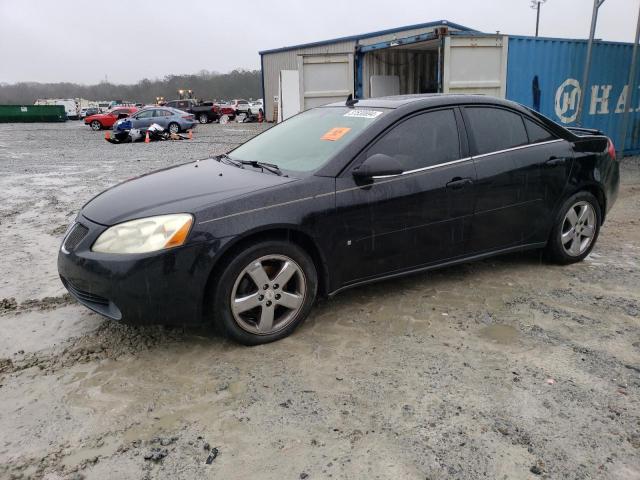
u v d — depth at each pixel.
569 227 4.79
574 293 4.25
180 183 3.69
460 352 3.33
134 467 2.37
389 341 3.48
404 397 2.86
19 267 5.12
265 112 36.72
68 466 2.38
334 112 4.41
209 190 3.46
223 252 3.18
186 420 2.69
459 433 2.56
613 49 11.08
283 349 3.39
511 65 9.67
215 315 3.27
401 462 2.37
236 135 25.38
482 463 2.36
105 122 32.81
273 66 34.91
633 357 3.26
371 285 4.41
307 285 3.53
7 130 33.84
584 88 10.47
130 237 3.16
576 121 10.84
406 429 2.59
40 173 11.88
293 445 2.50
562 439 2.51
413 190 3.81
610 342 3.45
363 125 3.89
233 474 2.32
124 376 3.10
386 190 3.71
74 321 3.86
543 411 2.72
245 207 3.28
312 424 2.64
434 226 3.95
